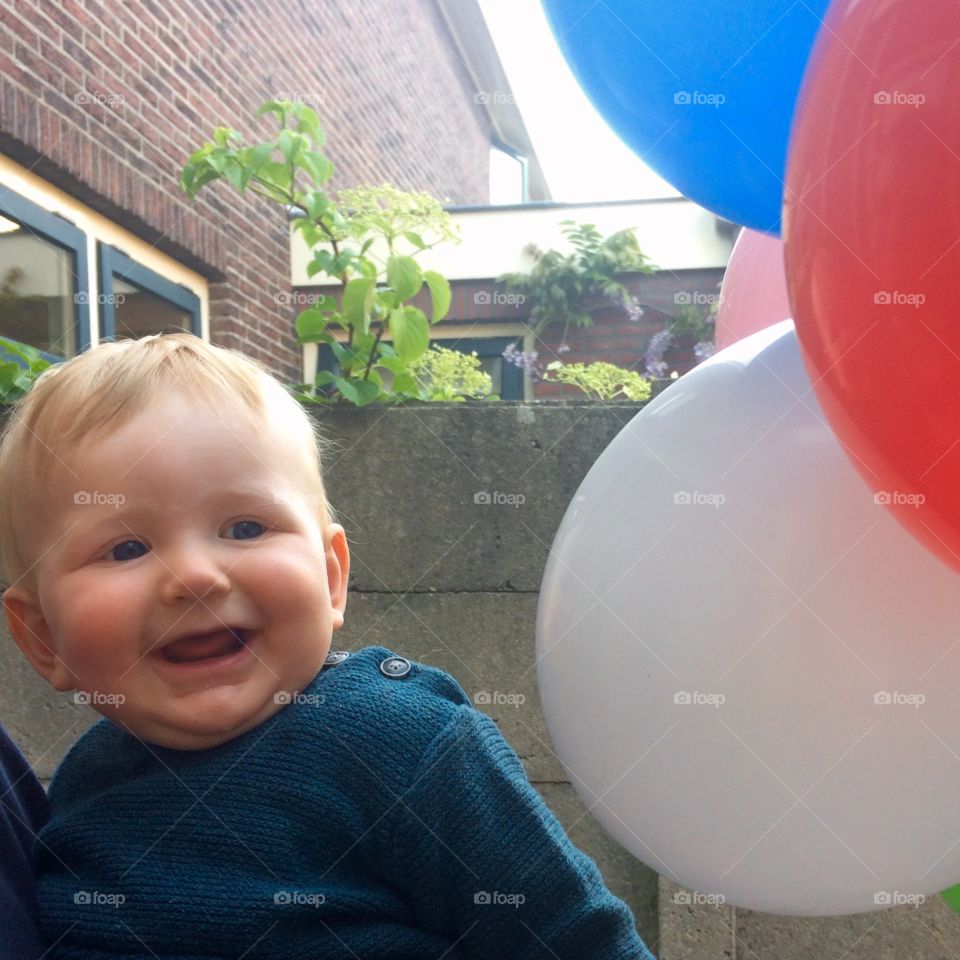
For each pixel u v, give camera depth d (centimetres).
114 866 74
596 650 100
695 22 105
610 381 241
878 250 71
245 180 232
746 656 90
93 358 81
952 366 70
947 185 67
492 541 185
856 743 88
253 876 74
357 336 220
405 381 214
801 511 90
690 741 93
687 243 440
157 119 331
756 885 98
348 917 75
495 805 78
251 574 75
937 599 87
